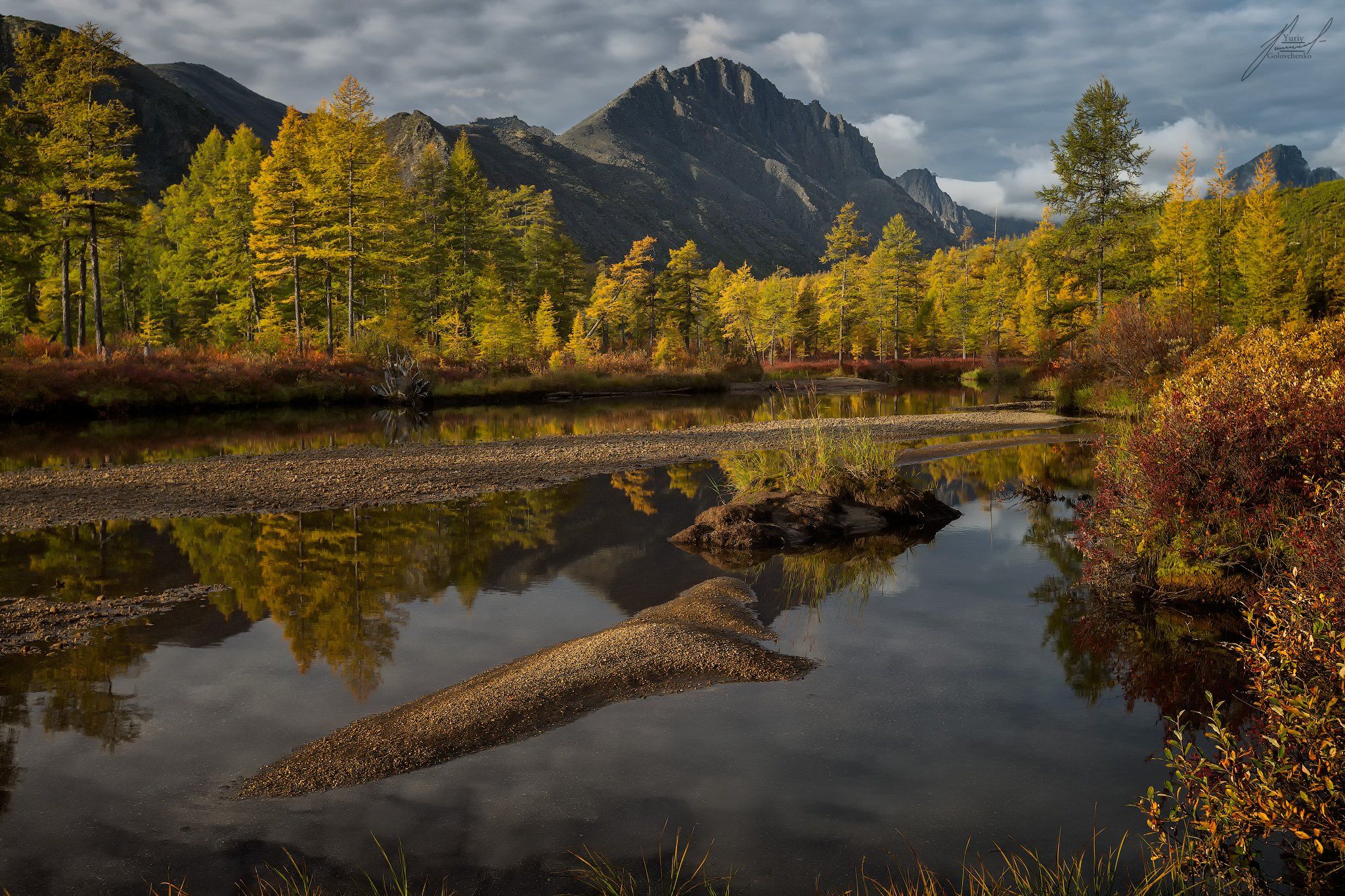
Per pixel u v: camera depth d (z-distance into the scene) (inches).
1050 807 167.8
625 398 1749.5
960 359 2874.0
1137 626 291.0
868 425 1013.8
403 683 238.5
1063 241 1529.3
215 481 612.1
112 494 557.0
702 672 243.6
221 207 1961.1
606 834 157.1
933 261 3912.4
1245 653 166.6
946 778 180.4
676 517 499.5
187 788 176.6
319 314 1982.0
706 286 3378.4
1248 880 142.4
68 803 169.9
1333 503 206.5
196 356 1460.4
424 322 2220.7
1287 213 4485.7
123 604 318.7
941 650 266.7
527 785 176.9
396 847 153.0
